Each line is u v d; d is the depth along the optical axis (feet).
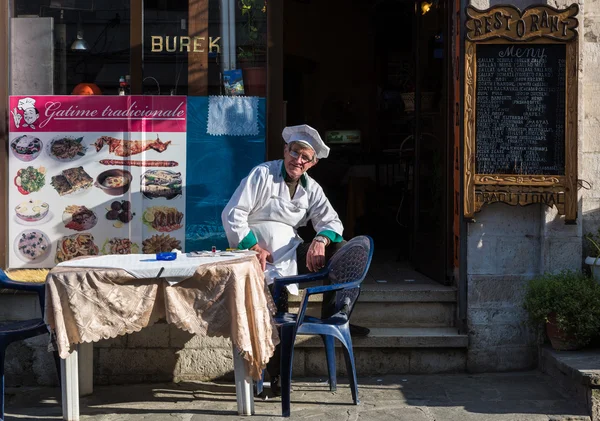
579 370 14.96
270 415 14.85
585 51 17.80
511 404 15.31
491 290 17.52
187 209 17.76
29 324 15.14
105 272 13.79
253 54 17.97
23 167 17.51
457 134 17.79
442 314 18.13
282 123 18.02
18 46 17.62
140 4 17.66
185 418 14.78
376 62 33.78
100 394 16.53
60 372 15.46
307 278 15.94
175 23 17.81
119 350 17.31
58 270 13.92
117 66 17.72
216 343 17.38
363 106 33.58
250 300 14.12
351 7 33.99
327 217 16.67
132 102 17.66
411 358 17.53
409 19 33.22
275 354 15.87
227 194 17.84
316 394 16.17
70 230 17.57
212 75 17.88
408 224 23.16
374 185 25.99
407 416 14.73
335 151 29.14
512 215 17.52
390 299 17.98
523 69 17.10
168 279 13.97
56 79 17.61
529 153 17.15
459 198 17.54
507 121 17.15
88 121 17.57
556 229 17.38
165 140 17.71
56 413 15.34
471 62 17.08
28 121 17.49
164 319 17.03
